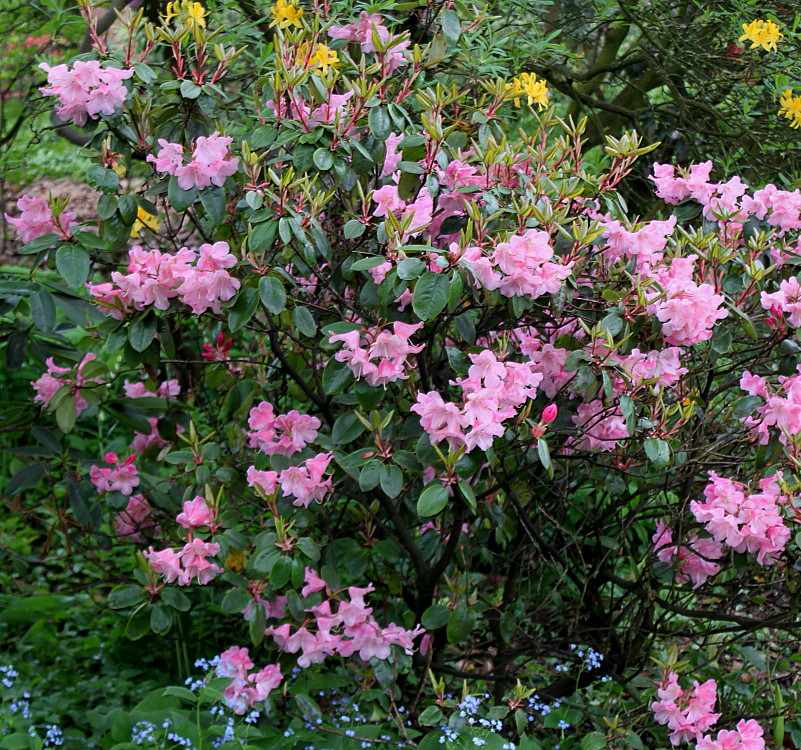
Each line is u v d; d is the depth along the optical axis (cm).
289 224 201
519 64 300
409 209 205
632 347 222
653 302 205
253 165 205
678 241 231
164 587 231
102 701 256
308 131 212
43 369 323
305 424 230
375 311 219
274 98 216
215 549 222
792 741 255
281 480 219
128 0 303
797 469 204
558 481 255
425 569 245
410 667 241
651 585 257
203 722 226
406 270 185
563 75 337
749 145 316
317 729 228
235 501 253
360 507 252
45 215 216
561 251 217
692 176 240
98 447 371
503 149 221
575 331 224
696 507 210
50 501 281
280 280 210
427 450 200
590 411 227
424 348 218
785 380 211
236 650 228
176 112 221
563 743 239
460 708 221
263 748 217
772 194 241
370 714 237
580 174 228
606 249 223
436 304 184
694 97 339
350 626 227
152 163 237
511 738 246
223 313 225
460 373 206
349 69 229
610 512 258
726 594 272
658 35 334
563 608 273
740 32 300
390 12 277
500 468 246
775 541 208
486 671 281
